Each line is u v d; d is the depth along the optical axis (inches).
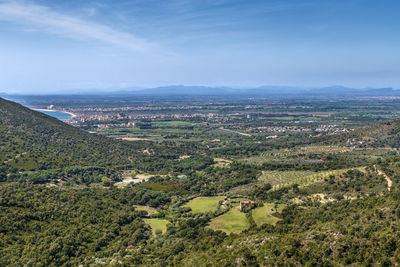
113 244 4367.6
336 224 3639.3
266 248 3344.0
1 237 3838.6
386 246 2849.4
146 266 3629.4
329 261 2942.9
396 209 3368.6
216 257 3462.1
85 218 4881.9
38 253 3777.1
